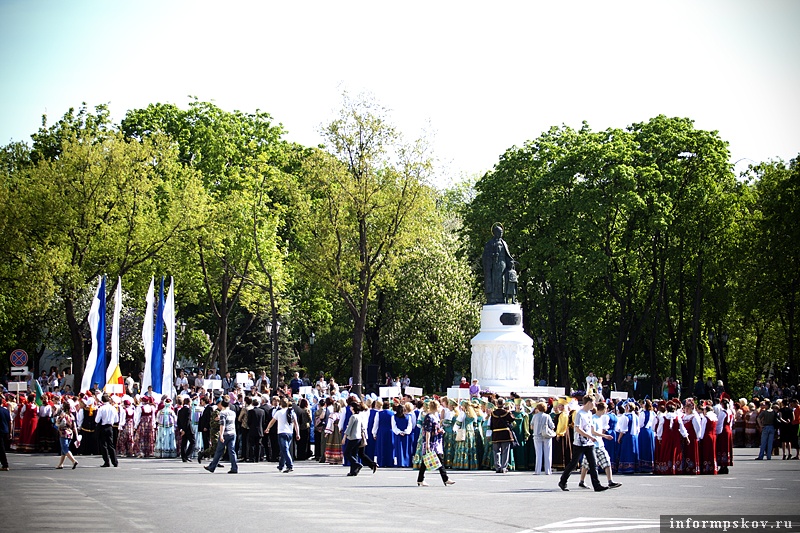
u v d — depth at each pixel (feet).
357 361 197.77
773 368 285.43
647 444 113.39
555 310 240.73
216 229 208.85
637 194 214.90
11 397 148.15
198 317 268.62
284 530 60.85
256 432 128.06
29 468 112.37
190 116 249.75
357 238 198.70
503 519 67.05
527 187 233.96
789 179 216.95
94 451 137.90
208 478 99.45
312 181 196.85
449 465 119.14
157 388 159.53
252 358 272.92
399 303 260.01
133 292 220.43
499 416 111.96
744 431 162.81
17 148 243.19
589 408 89.81
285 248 236.43
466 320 262.26
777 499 81.46
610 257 223.30
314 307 265.95
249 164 245.04
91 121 237.86
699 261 222.28
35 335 250.37
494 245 179.32
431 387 295.07
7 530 60.23
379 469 116.06
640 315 244.63
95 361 160.15
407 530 61.05
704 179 222.48
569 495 84.79
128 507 72.90
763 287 217.77
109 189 194.90
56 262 186.19
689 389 215.10
